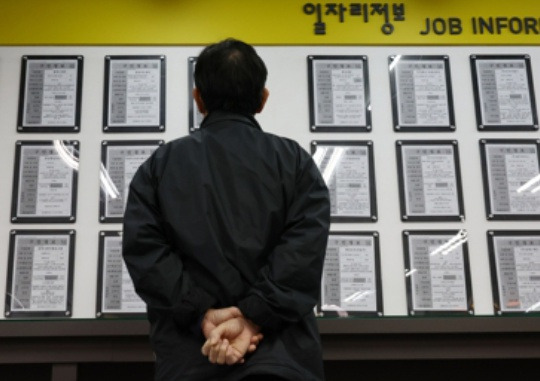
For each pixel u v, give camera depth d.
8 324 2.33
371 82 3.39
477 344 2.45
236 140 1.58
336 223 3.21
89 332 2.35
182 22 3.42
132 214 1.54
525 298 3.14
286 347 1.44
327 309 3.09
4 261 3.12
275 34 3.42
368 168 3.27
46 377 2.80
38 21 3.40
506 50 3.47
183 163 1.56
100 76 3.36
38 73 3.35
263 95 1.75
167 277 1.43
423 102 3.37
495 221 3.24
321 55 3.41
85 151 3.26
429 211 3.24
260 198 1.50
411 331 2.38
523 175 3.30
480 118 3.37
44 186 3.21
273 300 1.39
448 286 3.14
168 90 3.34
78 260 3.13
